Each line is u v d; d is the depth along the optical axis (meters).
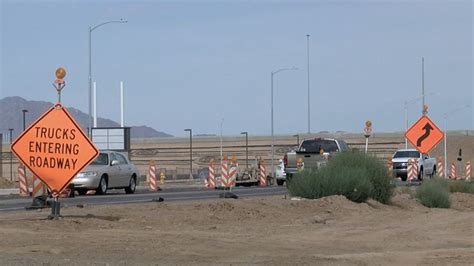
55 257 13.39
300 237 18.14
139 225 18.73
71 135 17.61
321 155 38.44
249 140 115.94
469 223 21.77
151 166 41.28
